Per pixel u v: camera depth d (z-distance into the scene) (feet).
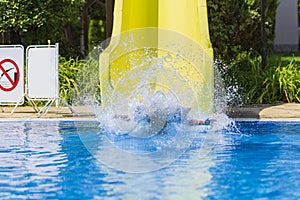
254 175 17.02
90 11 67.67
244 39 46.70
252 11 46.09
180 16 31.65
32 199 14.38
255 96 37.37
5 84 33.01
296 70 38.75
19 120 30.48
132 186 15.69
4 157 20.30
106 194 14.79
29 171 17.79
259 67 39.96
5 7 41.70
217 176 16.90
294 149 21.90
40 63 32.35
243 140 24.17
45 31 46.91
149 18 32.35
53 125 28.96
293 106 34.76
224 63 41.73
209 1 45.60
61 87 37.37
